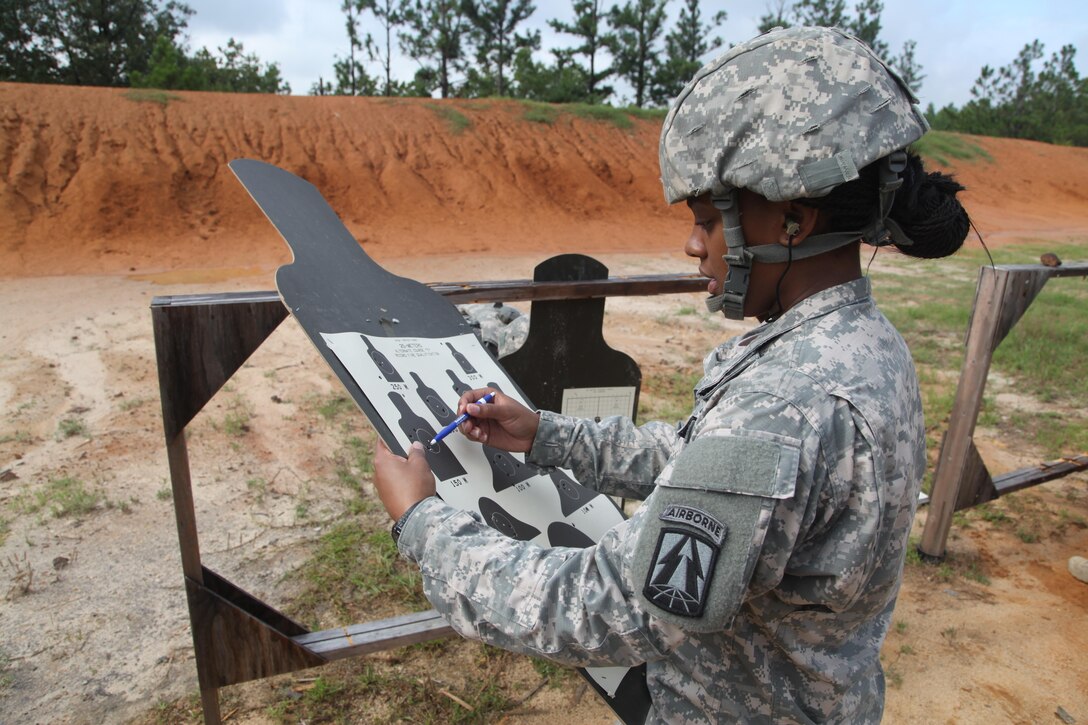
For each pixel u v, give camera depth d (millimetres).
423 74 37188
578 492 1590
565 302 2633
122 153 13500
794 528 888
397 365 1548
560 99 29953
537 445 1484
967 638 2912
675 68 34188
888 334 1029
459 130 17766
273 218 1649
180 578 3107
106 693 2484
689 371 6129
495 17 34375
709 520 885
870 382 944
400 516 1179
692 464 925
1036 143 29453
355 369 1463
